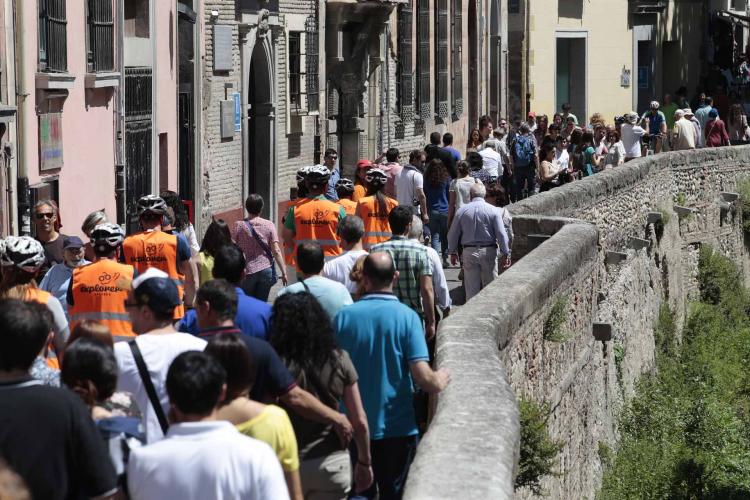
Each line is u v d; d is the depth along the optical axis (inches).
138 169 1112.8
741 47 3097.9
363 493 415.8
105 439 303.0
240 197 1346.0
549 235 930.1
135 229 1105.4
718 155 1840.6
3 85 840.9
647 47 2751.0
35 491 282.0
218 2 1259.2
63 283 580.1
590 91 2588.6
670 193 1668.3
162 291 364.8
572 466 791.7
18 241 479.5
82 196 989.2
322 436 403.2
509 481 309.0
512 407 378.0
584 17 2544.3
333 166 1141.1
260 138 1392.7
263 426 331.3
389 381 440.1
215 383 288.8
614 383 1162.0
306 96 1477.6
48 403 285.3
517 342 588.4
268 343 385.7
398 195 1115.3
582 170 1594.5
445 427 349.4
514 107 2412.6
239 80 1321.4
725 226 1876.2
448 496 287.7
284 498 282.7
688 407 1298.0
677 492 1136.8
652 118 1961.1
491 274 864.3
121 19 1048.2
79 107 978.7
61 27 933.8
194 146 1226.6
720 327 1740.9
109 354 314.8
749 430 1348.4
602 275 1237.1
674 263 1669.5
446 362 439.5
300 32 1459.2
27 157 875.4
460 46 2033.7
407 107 1792.6
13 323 287.7
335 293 488.1
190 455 283.1
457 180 1090.1
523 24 2390.5
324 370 399.2
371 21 1615.4
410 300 576.7
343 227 598.5
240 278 471.2
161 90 1163.3
